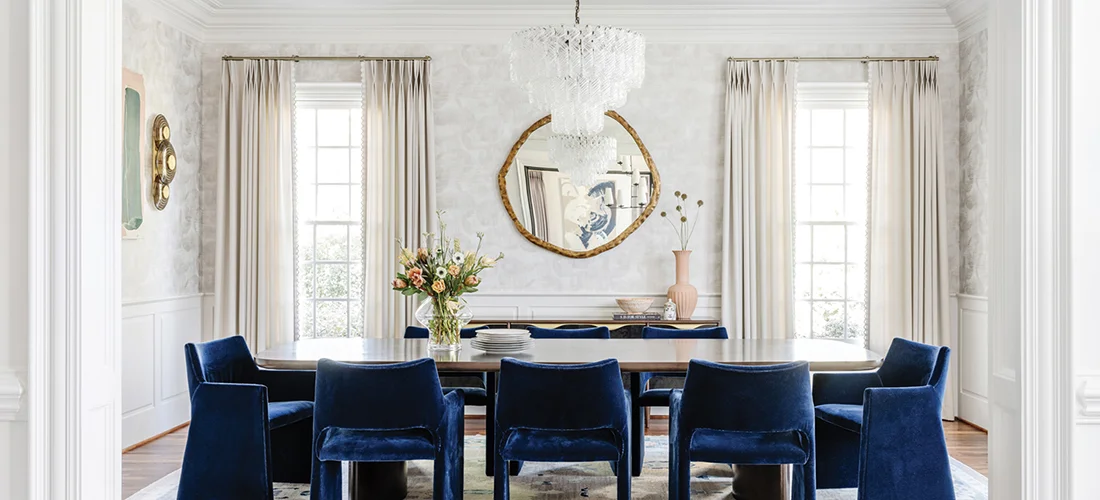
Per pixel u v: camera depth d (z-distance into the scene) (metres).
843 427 3.50
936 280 5.76
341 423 3.04
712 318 5.88
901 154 5.79
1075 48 2.03
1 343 2.01
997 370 2.17
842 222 6.12
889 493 3.22
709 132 5.93
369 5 5.68
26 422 2.00
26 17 1.98
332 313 6.14
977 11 5.46
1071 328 2.01
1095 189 2.03
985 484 4.12
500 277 5.97
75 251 1.99
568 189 5.95
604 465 4.39
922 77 5.78
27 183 1.98
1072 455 2.01
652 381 4.77
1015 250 2.07
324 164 6.11
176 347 5.55
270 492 3.31
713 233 5.95
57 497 1.98
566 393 3.00
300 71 5.91
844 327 6.13
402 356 3.60
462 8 5.75
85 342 2.02
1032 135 2.04
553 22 5.83
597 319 5.80
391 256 5.79
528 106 5.94
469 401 4.33
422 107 5.80
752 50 5.90
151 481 4.20
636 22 5.85
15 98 1.99
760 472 3.67
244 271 5.77
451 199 5.95
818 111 6.11
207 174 5.95
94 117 2.05
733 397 2.97
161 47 5.28
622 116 5.93
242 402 3.30
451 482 3.27
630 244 5.96
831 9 5.71
